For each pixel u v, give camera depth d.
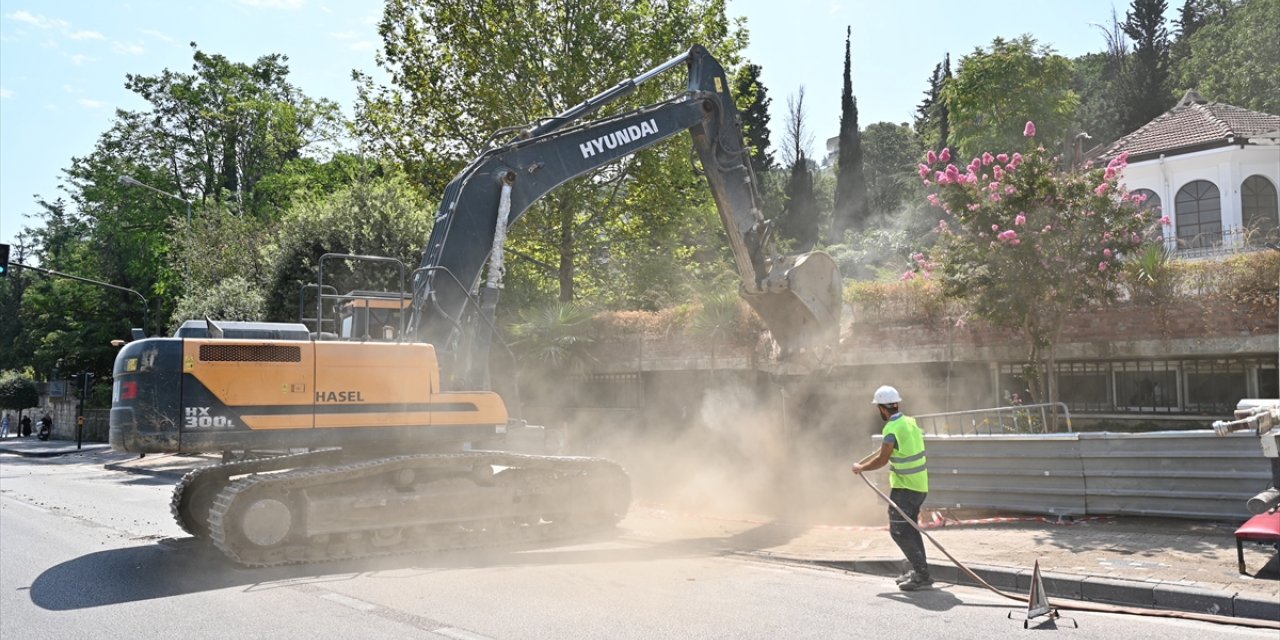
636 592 7.50
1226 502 8.84
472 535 10.11
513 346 20.73
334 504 9.26
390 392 9.90
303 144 43.53
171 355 9.03
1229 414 12.95
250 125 42.69
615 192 25.06
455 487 9.95
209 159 43.44
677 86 24.59
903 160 59.53
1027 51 31.62
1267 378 12.66
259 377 9.33
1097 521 9.46
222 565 9.10
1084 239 11.82
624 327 20.89
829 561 8.59
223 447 9.10
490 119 24.39
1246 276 12.61
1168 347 13.04
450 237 11.23
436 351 10.81
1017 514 10.09
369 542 9.59
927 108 63.34
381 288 23.27
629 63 23.56
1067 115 31.80
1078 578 7.07
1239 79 39.91
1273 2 39.56
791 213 48.28
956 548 8.54
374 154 26.47
